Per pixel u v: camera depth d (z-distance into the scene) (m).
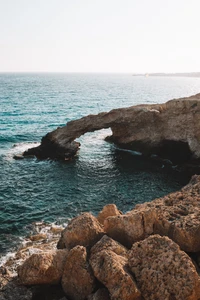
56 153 34.06
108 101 93.94
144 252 11.05
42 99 94.56
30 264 12.01
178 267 10.20
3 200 23.11
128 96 113.81
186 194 16.31
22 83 195.50
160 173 29.95
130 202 23.62
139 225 13.55
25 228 19.22
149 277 10.32
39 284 12.15
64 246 13.82
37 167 30.91
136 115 34.31
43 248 16.28
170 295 9.80
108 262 10.80
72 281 11.62
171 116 32.81
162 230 13.27
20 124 52.50
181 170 30.92
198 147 31.56
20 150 36.69
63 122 55.88
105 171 30.31
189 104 31.69
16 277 13.35
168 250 10.81
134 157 35.09
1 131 46.34
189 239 12.02
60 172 29.67
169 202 15.98
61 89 146.25
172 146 33.69
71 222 14.33
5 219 20.25
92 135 45.59
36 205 22.52
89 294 11.09
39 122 55.03
